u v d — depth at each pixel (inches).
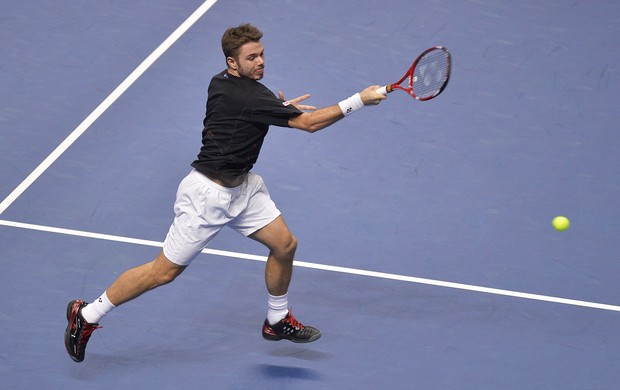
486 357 867.4
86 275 941.2
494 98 1206.3
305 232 1004.6
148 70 1235.2
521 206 1045.2
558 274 959.6
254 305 921.5
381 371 849.5
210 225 805.2
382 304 922.7
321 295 932.0
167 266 813.2
